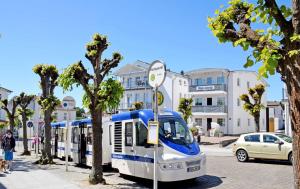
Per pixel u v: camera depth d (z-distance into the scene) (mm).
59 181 12602
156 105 7555
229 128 49438
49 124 20062
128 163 12898
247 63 4551
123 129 13367
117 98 11953
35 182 12500
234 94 49844
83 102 12273
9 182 12578
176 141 11594
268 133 17781
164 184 12180
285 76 4168
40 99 20453
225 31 4957
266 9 4414
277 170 14836
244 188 10961
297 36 3865
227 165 16984
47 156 19734
